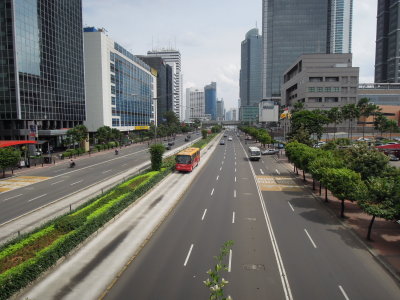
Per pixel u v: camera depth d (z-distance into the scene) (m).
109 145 88.94
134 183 33.47
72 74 89.69
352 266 16.78
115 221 23.77
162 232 21.80
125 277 15.50
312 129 64.56
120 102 113.31
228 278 15.41
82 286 14.60
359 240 20.42
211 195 32.75
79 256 17.75
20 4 67.81
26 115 69.94
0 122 70.00
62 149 84.31
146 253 18.34
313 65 123.81
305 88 115.75
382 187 20.31
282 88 156.75
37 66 73.50
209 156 69.81
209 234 21.39
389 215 18.64
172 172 46.38
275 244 19.69
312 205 28.95
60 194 33.16
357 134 112.25
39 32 74.19
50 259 16.00
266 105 123.88
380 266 16.81
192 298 13.70
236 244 19.64
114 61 107.31
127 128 120.88
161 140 127.69
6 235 21.52
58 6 82.06
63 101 84.88
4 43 66.62
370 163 28.38
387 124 101.56
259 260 17.41
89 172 47.53
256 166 54.12
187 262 17.14
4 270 14.32
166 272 16.02
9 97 67.69
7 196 32.62
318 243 19.91
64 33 85.19
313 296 13.87
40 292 14.05
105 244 19.45
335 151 39.62
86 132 76.00
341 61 122.81
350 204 29.00
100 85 98.12
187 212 26.62
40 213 26.47
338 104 114.25
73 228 19.56
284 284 14.88
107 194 29.05
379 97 148.62
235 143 112.44
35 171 49.03
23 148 55.19
